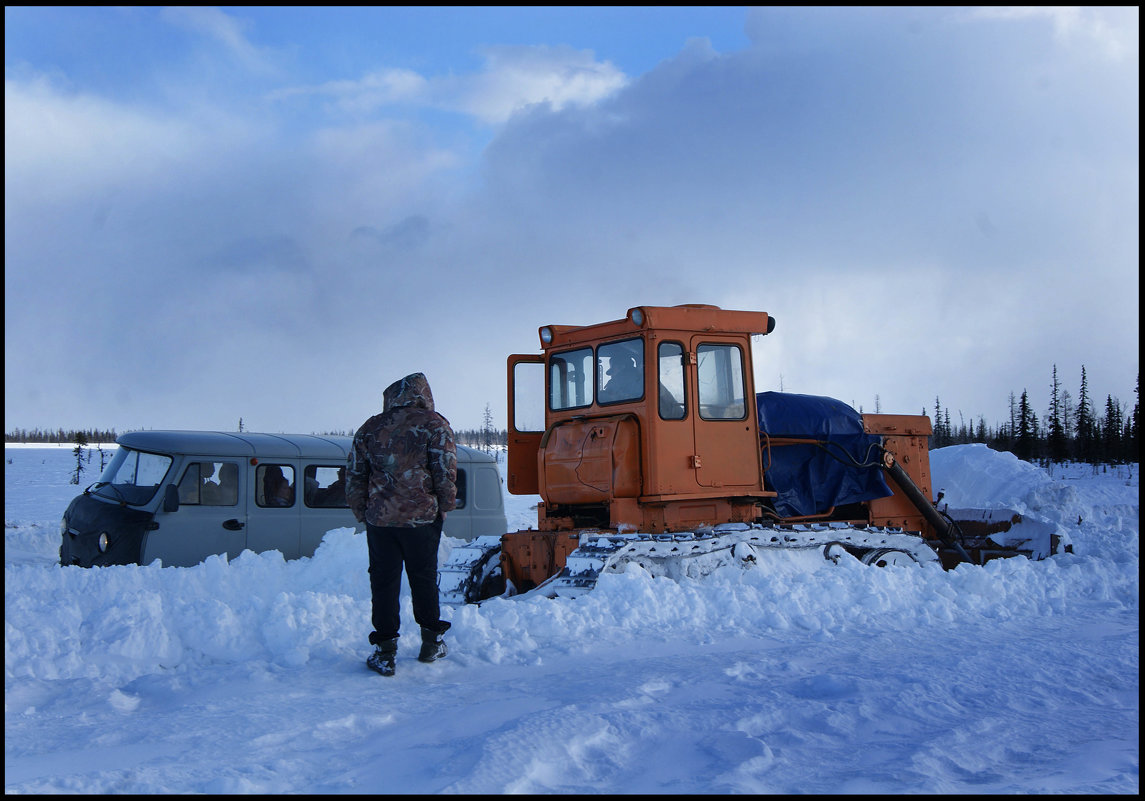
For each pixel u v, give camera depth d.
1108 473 50.03
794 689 5.01
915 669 5.39
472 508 13.32
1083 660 5.68
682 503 9.12
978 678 5.20
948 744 3.96
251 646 5.89
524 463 10.21
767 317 9.72
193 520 11.31
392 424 5.76
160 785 3.39
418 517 5.63
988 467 15.11
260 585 9.24
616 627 6.81
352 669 5.54
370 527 5.66
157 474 11.33
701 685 5.04
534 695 4.86
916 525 11.45
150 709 4.69
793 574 8.74
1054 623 7.53
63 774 3.51
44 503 29.36
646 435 8.91
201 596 8.40
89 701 4.75
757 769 3.58
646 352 9.00
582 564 7.92
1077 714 4.54
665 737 4.03
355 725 4.32
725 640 6.59
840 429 10.75
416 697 4.89
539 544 9.00
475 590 9.13
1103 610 8.21
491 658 5.87
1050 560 10.34
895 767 3.63
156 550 11.07
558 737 3.86
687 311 9.22
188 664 5.69
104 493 11.30
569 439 9.38
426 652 5.73
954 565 11.78
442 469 5.69
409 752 3.85
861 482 10.98
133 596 6.07
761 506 10.05
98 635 5.65
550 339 10.06
